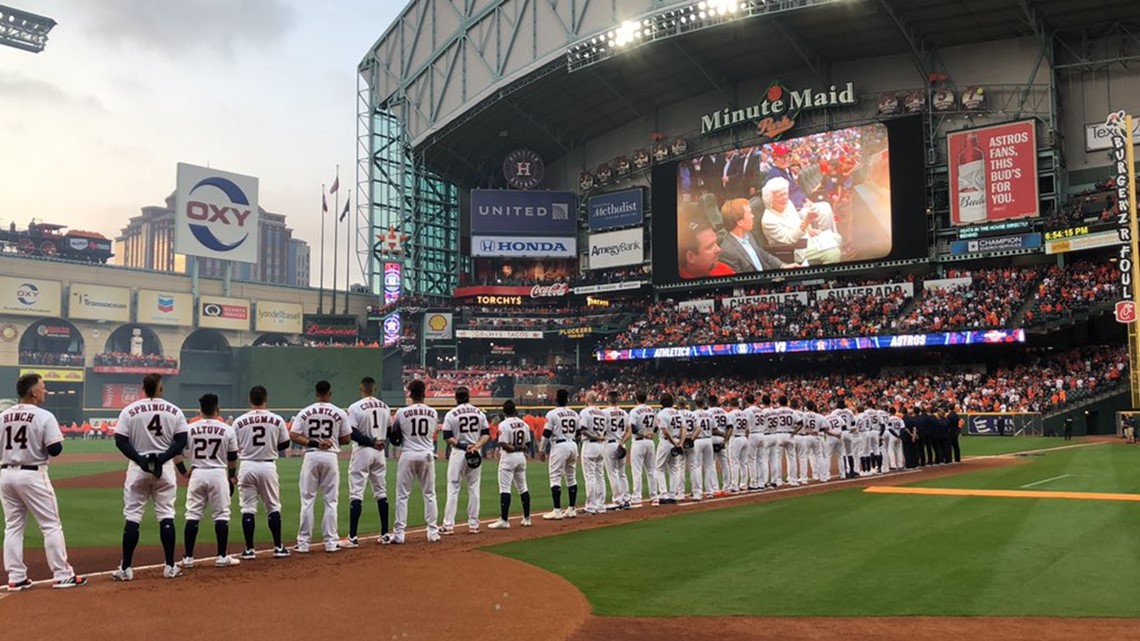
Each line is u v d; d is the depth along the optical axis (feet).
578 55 194.80
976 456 105.40
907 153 183.01
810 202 193.36
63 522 57.52
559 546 43.37
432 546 44.68
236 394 194.90
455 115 232.12
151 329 230.48
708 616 28.86
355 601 31.24
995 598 30.71
